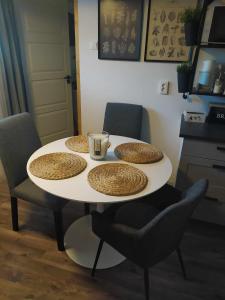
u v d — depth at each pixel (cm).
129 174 133
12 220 189
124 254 121
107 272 160
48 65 298
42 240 184
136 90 228
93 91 244
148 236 101
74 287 150
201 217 197
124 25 207
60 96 327
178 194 154
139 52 213
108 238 124
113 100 240
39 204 160
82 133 267
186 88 193
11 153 163
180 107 221
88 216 207
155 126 236
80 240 183
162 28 199
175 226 108
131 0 197
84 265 163
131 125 224
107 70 230
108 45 219
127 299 143
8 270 159
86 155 157
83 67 238
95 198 113
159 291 149
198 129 186
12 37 242
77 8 217
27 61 271
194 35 176
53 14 288
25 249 176
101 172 135
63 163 143
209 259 172
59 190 119
